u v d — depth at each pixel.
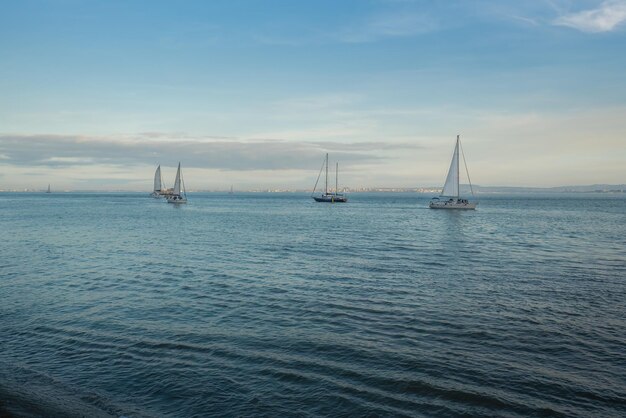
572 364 11.95
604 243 40.38
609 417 9.30
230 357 12.20
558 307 17.56
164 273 24.55
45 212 92.19
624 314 16.64
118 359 12.07
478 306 17.66
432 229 55.41
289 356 12.29
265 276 23.73
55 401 9.77
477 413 9.39
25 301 18.25
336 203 159.75
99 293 19.78
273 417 9.16
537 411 9.49
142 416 9.20
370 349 12.86
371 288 20.83
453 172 99.31
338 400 9.84
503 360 12.16
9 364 11.73
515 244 39.16
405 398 9.98
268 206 140.75
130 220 71.00
